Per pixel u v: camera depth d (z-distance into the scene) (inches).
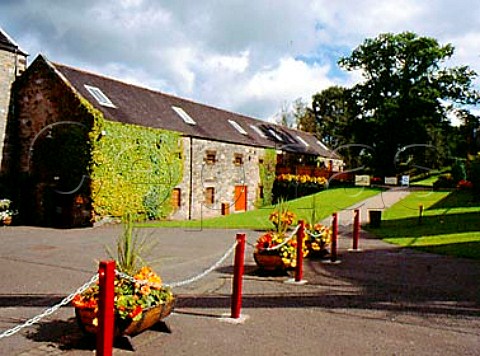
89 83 904.3
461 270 372.5
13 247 514.6
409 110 1593.3
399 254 453.4
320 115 2728.8
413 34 1649.9
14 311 253.3
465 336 215.6
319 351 194.9
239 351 193.8
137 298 197.3
